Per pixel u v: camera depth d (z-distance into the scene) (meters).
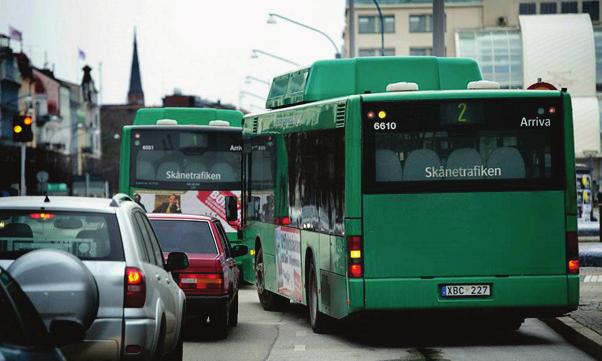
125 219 18.03
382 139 25.77
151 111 51.66
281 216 33.69
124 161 49.56
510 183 25.92
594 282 41.38
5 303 11.38
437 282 25.69
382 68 30.11
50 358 11.61
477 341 27.52
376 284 25.58
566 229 26.05
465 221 25.81
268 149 35.75
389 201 25.69
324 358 24.67
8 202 18.16
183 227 29.42
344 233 25.91
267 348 26.64
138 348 17.08
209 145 49.81
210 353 25.80
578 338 26.34
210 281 27.72
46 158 198.00
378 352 25.59
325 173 27.89
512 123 26.00
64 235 17.70
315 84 30.22
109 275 17.12
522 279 25.89
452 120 25.88
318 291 28.72
